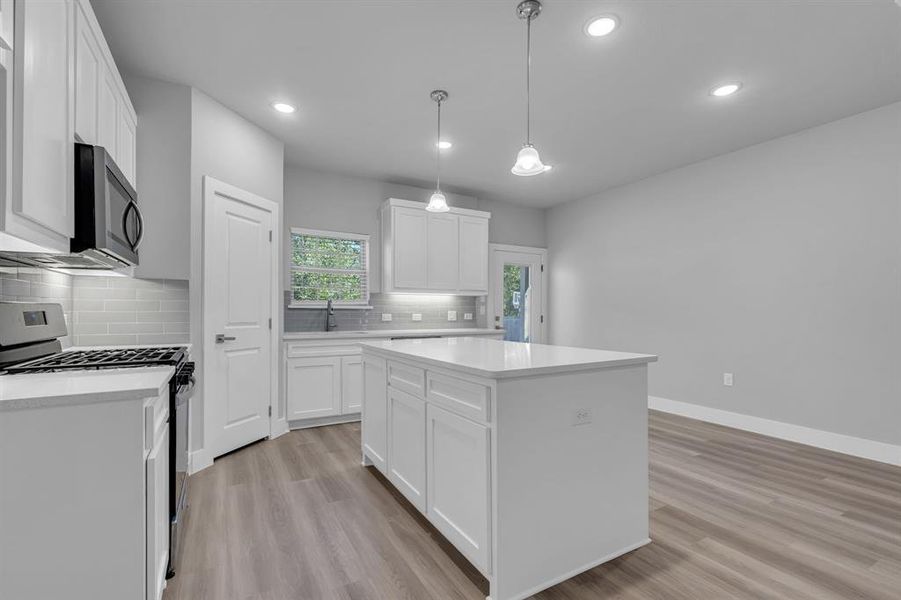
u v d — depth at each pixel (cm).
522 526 163
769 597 161
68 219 153
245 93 292
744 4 203
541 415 169
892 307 296
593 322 533
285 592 164
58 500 118
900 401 292
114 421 122
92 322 262
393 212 460
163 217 274
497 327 568
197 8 209
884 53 240
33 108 129
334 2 205
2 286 185
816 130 334
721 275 396
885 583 169
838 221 321
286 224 431
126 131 237
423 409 208
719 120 326
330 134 357
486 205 566
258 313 340
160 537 146
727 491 254
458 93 291
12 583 115
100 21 218
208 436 291
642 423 201
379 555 189
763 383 364
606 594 165
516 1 203
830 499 243
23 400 113
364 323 480
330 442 346
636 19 215
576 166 429
